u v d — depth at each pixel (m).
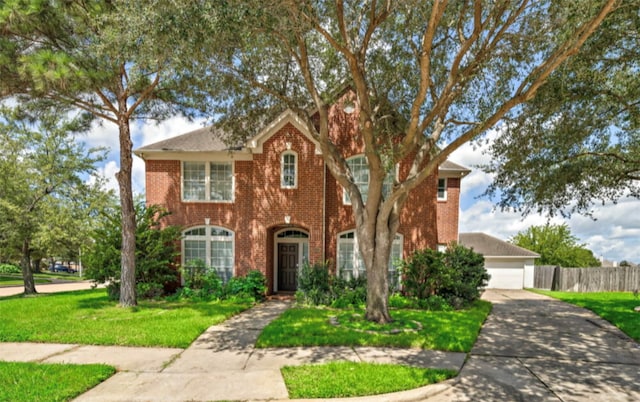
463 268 13.38
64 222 17.88
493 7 7.96
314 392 5.10
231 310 11.15
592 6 6.54
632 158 12.19
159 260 14.04
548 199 12.88
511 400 5.16
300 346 7.56
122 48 7.33
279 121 14.50
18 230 17.39
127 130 11.84
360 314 10.41
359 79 8.86
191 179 15.51
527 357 7.16
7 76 9.02
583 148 12.10
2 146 17.64
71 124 13.15
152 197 15.42
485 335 8.91
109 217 14.03
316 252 14.35
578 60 8.89
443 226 18.00
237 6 6.09
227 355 6.96
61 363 6.31
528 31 8.63
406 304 12.45
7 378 5.46
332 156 10.55
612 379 6.04
